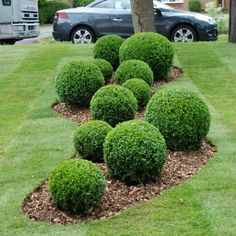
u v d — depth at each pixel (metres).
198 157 5.02
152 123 5.10
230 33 11.74
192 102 5.06
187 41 13.71
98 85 6.78
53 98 7.49
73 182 3.83
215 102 7.24
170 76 8.70
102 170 4.66
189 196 4.16
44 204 4.11
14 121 6.61
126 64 7.39
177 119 5.00
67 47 11.77
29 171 4.83
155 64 8.14
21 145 5.61
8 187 4.49
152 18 10.39
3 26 15.15
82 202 3.84
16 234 3.70
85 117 6.57
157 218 3.83
